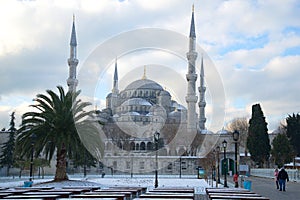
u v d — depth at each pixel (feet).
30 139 94.94
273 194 80.84
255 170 211.61
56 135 93.40
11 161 223.10
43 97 97.86
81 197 40.04
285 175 92.17
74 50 249.96
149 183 123.65
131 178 161.38
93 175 193.57
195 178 172.96
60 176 99.14
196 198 71.92
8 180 159.22
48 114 94.38
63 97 97.96
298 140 223.92
